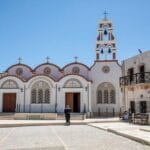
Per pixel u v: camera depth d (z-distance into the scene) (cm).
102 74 5181
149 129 2252
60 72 5322
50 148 1518
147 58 3303
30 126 3180
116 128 2514
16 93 4850
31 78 4869
